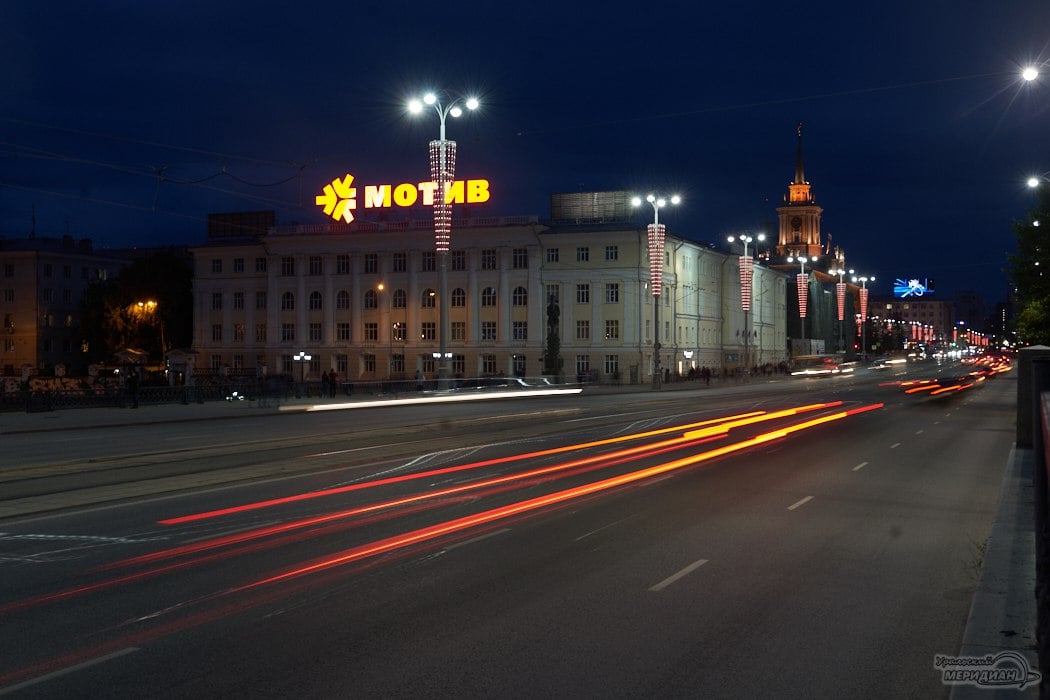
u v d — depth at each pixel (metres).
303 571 9.72
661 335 82.25
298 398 50.06
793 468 19.45
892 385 76.44
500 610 8.26
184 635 7.43
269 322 89.75
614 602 8.58
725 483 17.03
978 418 36.38
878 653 7.13
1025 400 20.41
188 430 29.48
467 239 83.00
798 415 38.28
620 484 16.80
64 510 13.51
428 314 84.44
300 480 17.03
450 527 12.36
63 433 28.30
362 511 13.60
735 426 31.89
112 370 71.38
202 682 6.34
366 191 85.31
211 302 92.62
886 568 10.11
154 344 94.44
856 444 25.19
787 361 119.75
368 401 45.16
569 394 61.66
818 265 154.25
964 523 12.99
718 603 8.59
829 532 12.21
